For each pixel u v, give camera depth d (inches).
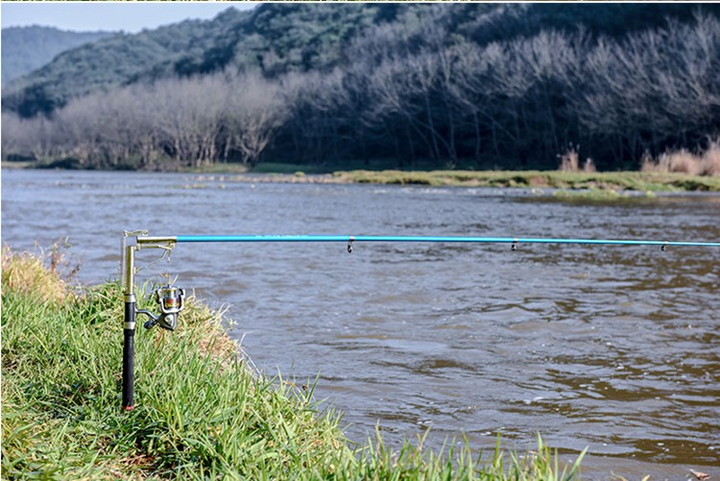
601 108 2891.2
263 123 4448.8
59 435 202.4
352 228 948.0
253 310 456.4
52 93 7190.0
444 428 273.0
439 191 1801.2
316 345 377.7
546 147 3299.7
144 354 251.3
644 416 287.0
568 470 239.5
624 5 3491.6
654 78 2834.6
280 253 698.2
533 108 3368.6
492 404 297.7
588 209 1230.3
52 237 805.2
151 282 350.6
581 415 287.1
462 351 370.6
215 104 4562.0
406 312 456.4
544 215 1117.7
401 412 287.7
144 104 4926.2
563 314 452.8
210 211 1202.0
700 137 2832.2
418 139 3959.2
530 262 665.0
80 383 243.3
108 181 2541.8
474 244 789.2
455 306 474.3
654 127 2778.1
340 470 190.4
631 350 375.9
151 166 4589.1
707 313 457.4
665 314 454.9
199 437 206.8
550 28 3634.4
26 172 4069.9
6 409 211.8
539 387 319.0
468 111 3570.4
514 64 3363.7
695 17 2972.4
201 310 326.3
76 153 5226.4
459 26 4205.2
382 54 4416.8
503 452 251.4
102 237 811.4
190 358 261.1
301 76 4724.4
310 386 313.3
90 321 293.7
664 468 243.0
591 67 3056.1
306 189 1929.1
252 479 193.5
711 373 339.3
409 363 349.7
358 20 5733.3
